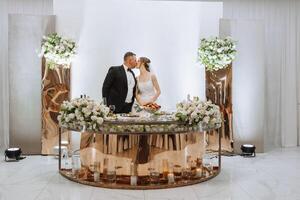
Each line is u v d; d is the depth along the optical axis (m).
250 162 7.15
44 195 5.08
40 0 8.95
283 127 9.08
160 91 7.73
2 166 6.66
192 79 7.81
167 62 7.77
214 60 7.34
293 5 9.07
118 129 5.36
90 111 5.42
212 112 5.70
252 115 7.90
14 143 7.57
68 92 7.47
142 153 5.57
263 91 7.89
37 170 6.37
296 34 9.09
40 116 7.59
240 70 7.84
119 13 7.66
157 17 7.73
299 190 5.38
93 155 5.76
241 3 9.20
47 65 7.40
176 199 4.95
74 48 7.29
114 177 5.59
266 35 9.16
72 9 7.57
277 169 6.61
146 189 5.34
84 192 5.21
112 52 7.68
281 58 9.12
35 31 7.48
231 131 7.72
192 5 7.77
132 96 7.43
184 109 5.60
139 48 7.72
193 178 5.80
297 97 9.13
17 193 5.16
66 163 6.51
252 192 5.26
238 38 7.82
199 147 5.95
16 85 7.52
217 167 6.62
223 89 7.66
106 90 7.35
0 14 8.77
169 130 5.41
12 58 7.48
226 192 5.26
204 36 7.79
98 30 7.64
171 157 5.68
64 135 7.48
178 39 7.77
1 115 8.84
